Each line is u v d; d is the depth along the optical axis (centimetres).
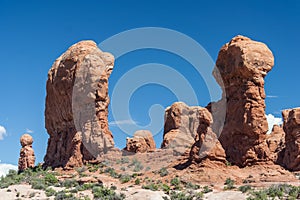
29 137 8069
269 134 7362
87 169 6488
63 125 7175
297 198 4969
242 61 6325
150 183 5831
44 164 7344
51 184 6178
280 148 6688
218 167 5878
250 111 6209
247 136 6181
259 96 6256
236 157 6172
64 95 7062
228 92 6556
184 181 5719
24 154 7931
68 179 6222
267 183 5462
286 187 5216
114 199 5331
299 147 6072
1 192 5881
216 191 5397
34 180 6300
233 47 6494
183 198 5184
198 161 5944
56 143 7294
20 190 5931
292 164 6088
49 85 7494
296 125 6166
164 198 5262
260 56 6362
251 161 6084
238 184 5581
